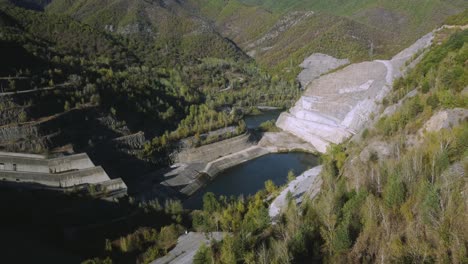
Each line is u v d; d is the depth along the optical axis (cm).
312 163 13150
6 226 7869
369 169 6800
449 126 6588
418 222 4878
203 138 13612
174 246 7406
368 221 5175
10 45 12425
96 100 11919
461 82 7406
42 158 9494
